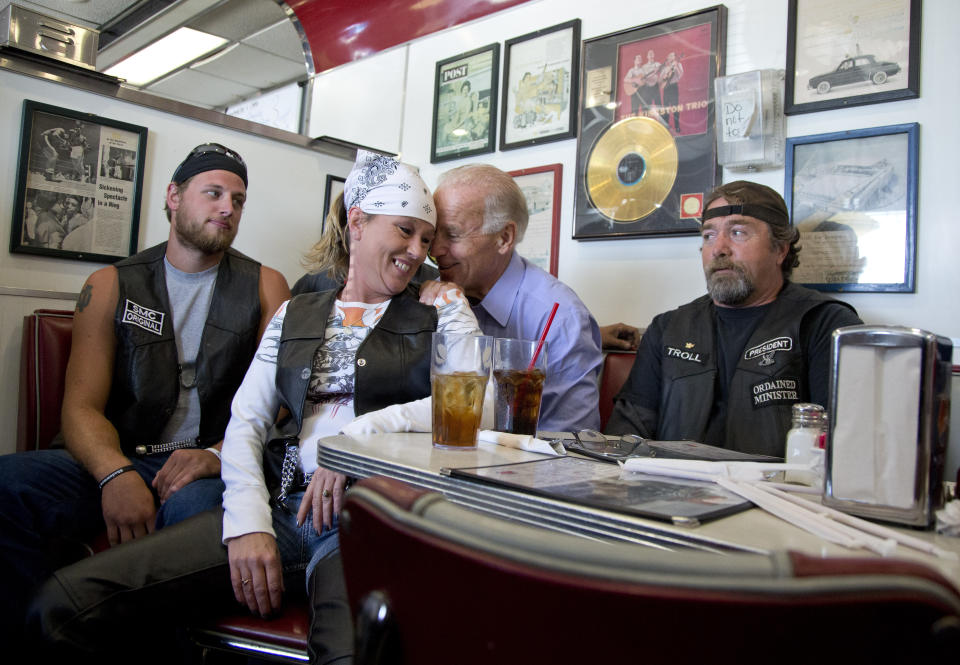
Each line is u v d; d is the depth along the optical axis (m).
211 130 2.45
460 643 0.47
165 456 1.76
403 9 2.98
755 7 2.17
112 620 1.11
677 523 0.60
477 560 0.43
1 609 1.51
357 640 0.53
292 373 1.36
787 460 0.93
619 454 1.00
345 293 1.50
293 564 1.27
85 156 2.15
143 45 4.20
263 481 1.32
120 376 1.77
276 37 3.97
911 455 0.65
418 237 1.46
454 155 2.93
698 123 2.24
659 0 2.38
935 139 1.85
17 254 2.04
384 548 0.50
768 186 1.97
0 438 1.92
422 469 0.81
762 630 0.36
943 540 0.61
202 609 1.20
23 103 2.03
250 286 1.93
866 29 1.95
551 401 1.70
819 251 2.00
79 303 1.79
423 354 1.39
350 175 1.51
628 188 2.38
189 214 1.83
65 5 3.81
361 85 3.36
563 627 0.41
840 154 1.98
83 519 1.61
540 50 2.67
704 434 1.74
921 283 1.85
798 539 0.57
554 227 2.58
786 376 1.66
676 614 0.38
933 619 0.33
